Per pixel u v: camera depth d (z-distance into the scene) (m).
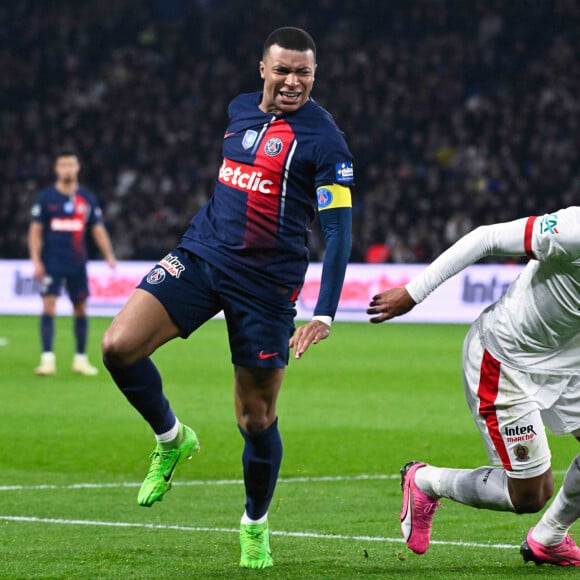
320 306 17.55
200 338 72.81
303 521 22.59
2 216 107.31
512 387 17.23
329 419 38.62
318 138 17.81
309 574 17.22
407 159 107.44
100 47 125.94
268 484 18.17
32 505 24.53
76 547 19.56
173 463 18.52
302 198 18.08
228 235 17.98
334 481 28.11
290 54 17.77
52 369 51.44
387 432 35.88
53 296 51.16
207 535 20.94
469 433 35.78
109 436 35.06
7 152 112.94
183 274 17.94
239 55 121.38
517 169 101.94
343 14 123.81
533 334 17.08
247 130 18.27
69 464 30.64
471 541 20.31
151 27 126.81
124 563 18.09
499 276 84.25
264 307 17.97
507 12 118.00
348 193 17.89
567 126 106.88
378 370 54.25
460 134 108.06
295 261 18.17
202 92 117.75
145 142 112.94
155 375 17.81
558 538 17.73
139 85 119.19
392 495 26.00
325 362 57.94
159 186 108.50
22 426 36.81
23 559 18.36
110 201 108.06
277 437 18.36
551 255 16.47
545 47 116.31
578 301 16.78
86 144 113.00
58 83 122.44
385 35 122.38
